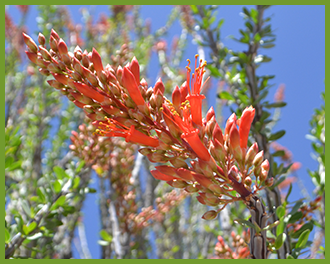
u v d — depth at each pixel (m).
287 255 0.54
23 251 0.69
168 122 0.50
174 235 1.37
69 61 0.51
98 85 0.51
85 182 0.69
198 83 0.50
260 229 0.50
